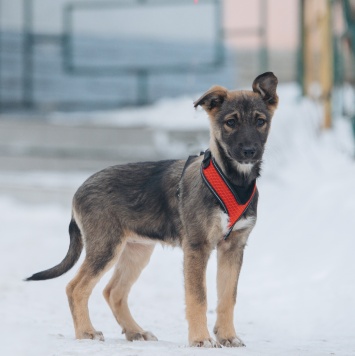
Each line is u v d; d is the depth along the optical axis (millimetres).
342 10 18000
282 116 18906
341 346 8258
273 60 23516
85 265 8516
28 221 16172
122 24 23547
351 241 11695
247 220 8055
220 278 8188
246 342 8500
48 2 23219
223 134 7969
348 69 19047
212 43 23203
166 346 7715
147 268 12508
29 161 19578
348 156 17203
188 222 7996
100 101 23438
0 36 23062
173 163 8555
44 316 9742
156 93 23453
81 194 8703
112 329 9281
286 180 16609
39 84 23281
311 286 10688
